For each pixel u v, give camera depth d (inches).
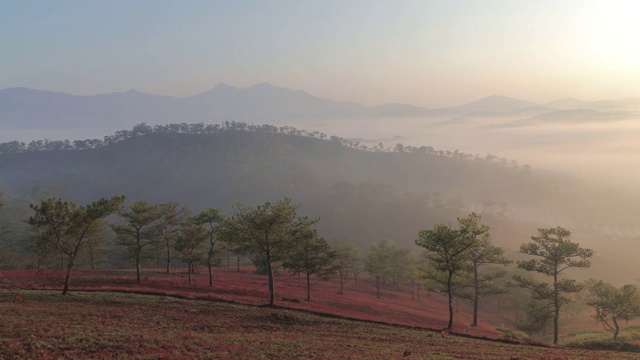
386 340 1320.1
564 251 2066.9
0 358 805.2
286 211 1903.3
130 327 1176.8
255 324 1390.3
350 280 4323.3
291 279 3545.8
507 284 2299.5
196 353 933.2
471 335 1630.2
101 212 1764.3
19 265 3656.5
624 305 2057.1
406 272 3858.3
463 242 1806.1
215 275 3120.1
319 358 962.7
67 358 835.4
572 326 3292.3
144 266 4845.0
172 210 2999.5
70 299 1577.3
